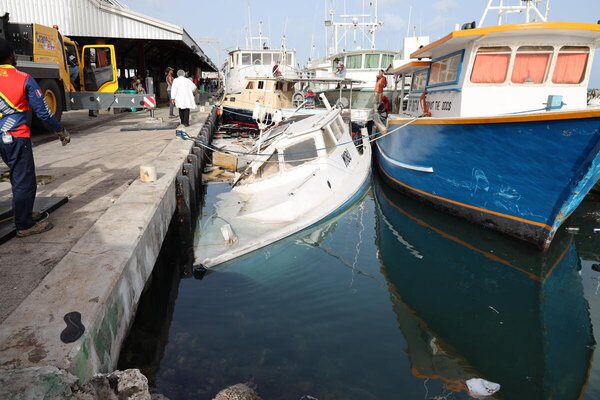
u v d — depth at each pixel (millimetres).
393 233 7320
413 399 3391
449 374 3740
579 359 4051
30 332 2574
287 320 4391
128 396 2504
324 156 7617
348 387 3471
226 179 10883
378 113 14430
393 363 3807
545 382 3711
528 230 6562
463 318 4758
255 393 3186
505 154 6367
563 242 7102
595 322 4711
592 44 7133
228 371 3607
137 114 17609
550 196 6051
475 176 7086
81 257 3611
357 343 4074
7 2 16281
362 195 8305
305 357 3826
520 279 5766
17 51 10648
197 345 3965
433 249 6750
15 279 3352
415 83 11383
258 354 3846
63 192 5867
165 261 6082
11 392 2068
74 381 2197
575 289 5492
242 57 23344
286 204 6434
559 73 7363
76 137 11000
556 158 5750
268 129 11609
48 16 16609
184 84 12516
